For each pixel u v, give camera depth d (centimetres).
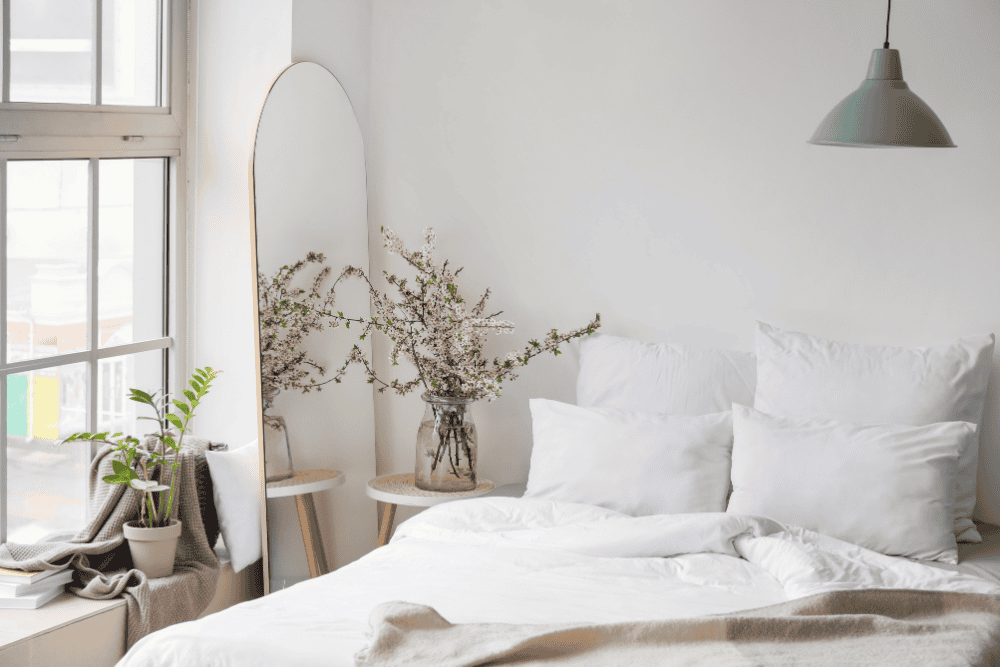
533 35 355
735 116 335
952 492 273
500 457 370
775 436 286
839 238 328
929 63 315
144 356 329
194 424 348
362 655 182
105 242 310
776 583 235
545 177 358
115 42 310
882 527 267
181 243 340
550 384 361
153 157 327
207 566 303
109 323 314
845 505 270
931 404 295
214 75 339
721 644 188
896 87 249
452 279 371
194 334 347
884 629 197
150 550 284
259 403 318
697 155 341
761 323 329
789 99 329
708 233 341
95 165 302
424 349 365
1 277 271
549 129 356
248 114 335
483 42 361
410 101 373
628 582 234
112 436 313
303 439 338
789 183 331
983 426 312
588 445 304
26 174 279
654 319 350
